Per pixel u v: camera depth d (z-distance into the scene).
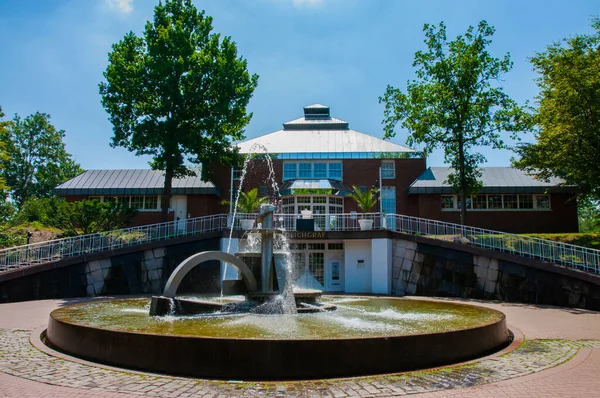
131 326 7.91
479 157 23.97
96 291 17.73
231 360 5.79
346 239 20.73
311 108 36.12
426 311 10.98
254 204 21.69
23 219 31.23
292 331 7.45
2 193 31.44
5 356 6.81
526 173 25.86
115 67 21.97
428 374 5.91
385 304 12.88
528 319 12.04
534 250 17.33
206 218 20.97
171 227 20.73
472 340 6.98
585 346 8.13
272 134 32.44
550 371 6.12
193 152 23.22
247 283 10.87
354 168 28.33
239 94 23.52
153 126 22.33
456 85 23.14
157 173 28.86
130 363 6.21
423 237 19.55
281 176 28.41
